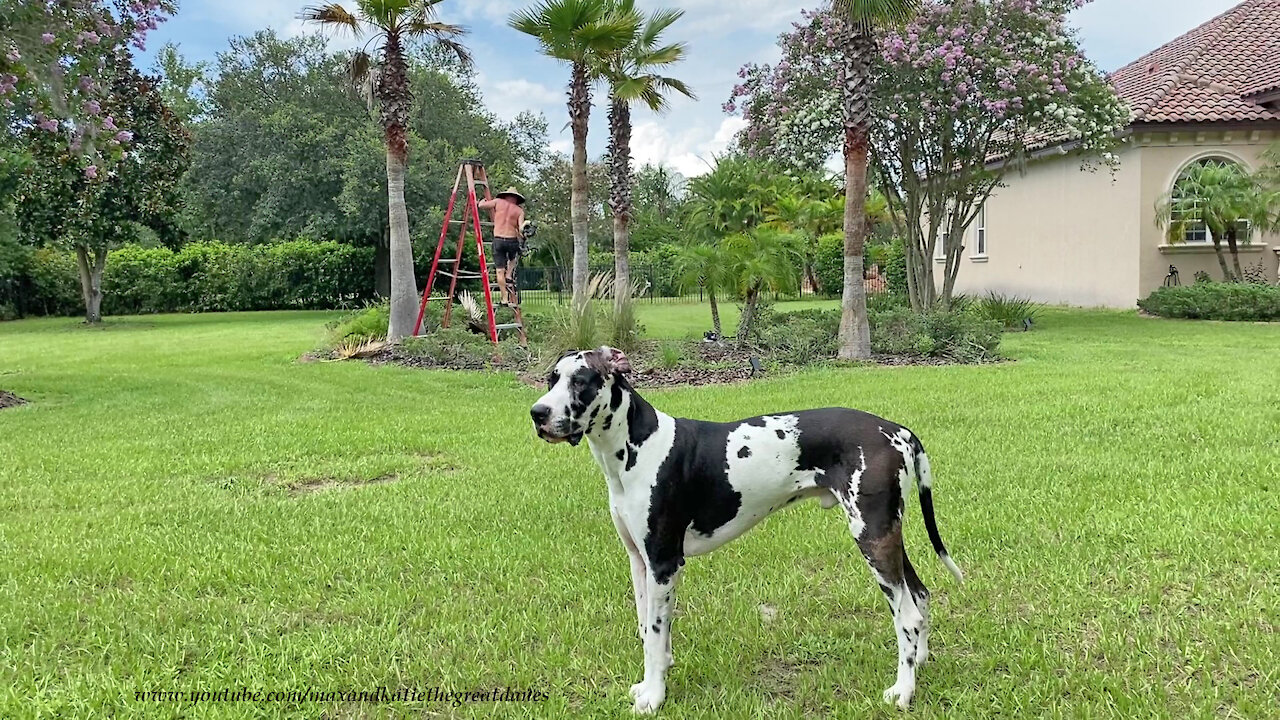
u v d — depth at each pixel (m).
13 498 5.88
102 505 5.74
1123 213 19.44
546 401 2.93
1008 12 15.22
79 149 9.85
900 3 11.31
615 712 3.07
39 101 9.36
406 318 14.70
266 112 30.44
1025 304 18.59
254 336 19.39
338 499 5.74
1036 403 8.13
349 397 10.20
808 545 4.58
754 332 13.86
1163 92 19.25
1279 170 17.20
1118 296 19.72
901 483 2.98
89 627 3.78
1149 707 2.91
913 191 17.22
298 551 4.70
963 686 3.15
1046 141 18.80
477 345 13.64
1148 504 4.98
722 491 3.02
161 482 6.31
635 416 3.03
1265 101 18.47
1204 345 12.80
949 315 13.19
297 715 3.07
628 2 15.00
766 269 13.16
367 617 3.87
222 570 4.41
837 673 3.29
